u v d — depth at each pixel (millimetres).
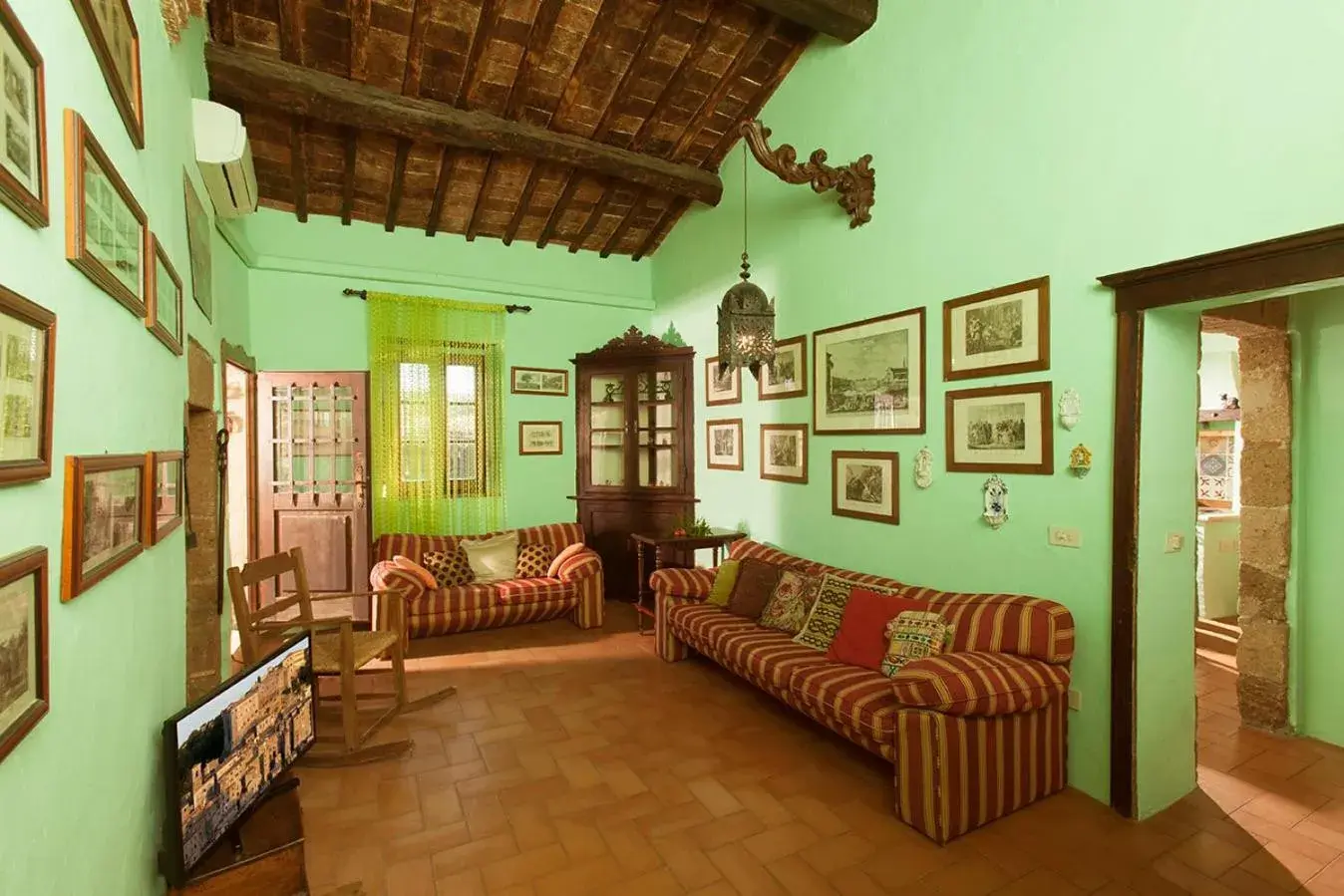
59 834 1045
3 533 871
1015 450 2967
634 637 4820
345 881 2172
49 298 1035
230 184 3240
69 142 1114
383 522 5285
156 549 1770
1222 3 2254
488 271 5750
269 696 2002
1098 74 2627
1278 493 3186
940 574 3367
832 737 3199
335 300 5223
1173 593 2629
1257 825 2469
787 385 4496
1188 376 2643
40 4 1014
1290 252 2045
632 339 5824
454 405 5641
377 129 4117
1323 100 2021
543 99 4387
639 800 2648
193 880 1603
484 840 2393
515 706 3578
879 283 3713
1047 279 2812
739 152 4977
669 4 3779
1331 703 3109
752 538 4895
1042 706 2598
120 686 1393
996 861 2266
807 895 2109
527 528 5574
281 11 3488
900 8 3551
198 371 2801
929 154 3391
